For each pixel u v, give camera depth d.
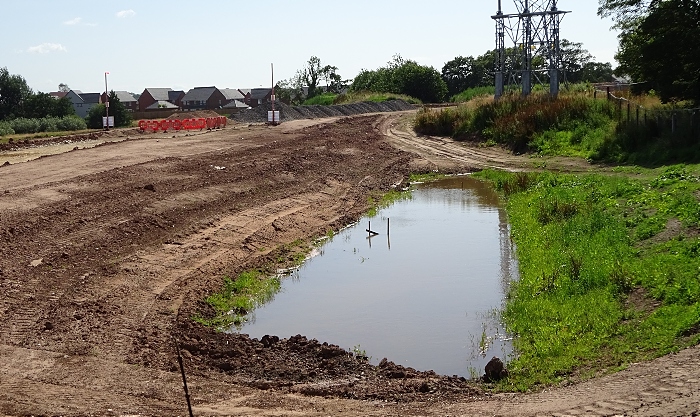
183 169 28.11
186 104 119.88
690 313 12.48
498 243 21.97
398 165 37.78
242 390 10.80
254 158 32.31
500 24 49.25
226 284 17.66
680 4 31.20
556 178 29.06
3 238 17.39
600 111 38.25
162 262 18.14
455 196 30.83
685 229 17.36
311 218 25.12
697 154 28.23
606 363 11.53
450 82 115.44
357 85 97.94
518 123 39.84
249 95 128.62
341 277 18.70
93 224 19.69
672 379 10.02
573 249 18.00
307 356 12.82
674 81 32.81
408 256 20.70
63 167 27.06
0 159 29.78
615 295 14.49
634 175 27.86
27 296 14.69
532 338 13.42
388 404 10.26
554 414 9.20
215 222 22.11
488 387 11.34
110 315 14.41
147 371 11.42
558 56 48.03
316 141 40.12
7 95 73.62
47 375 10.82
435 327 14.72
